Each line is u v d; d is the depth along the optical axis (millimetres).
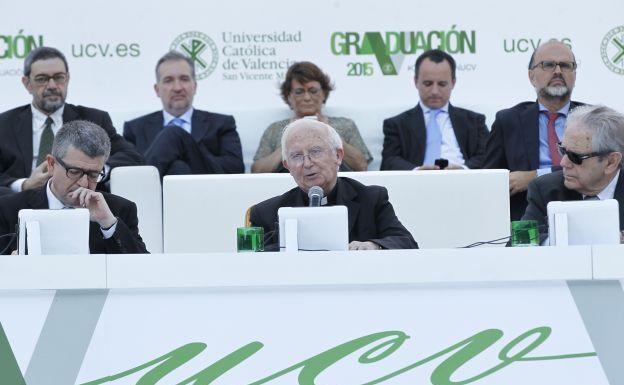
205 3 17453
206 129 16984
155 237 14531
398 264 8555
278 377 8445
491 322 8523
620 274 8539
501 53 17531
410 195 13938
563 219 9445
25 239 9445
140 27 17438
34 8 17312
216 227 13961
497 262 8555
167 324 8539
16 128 16422
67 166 11664
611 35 17469
